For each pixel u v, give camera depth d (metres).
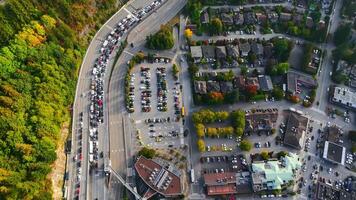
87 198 196.38
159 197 198.62
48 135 191.25
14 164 177.00
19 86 192.88
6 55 197.38
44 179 184.75
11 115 183.50
